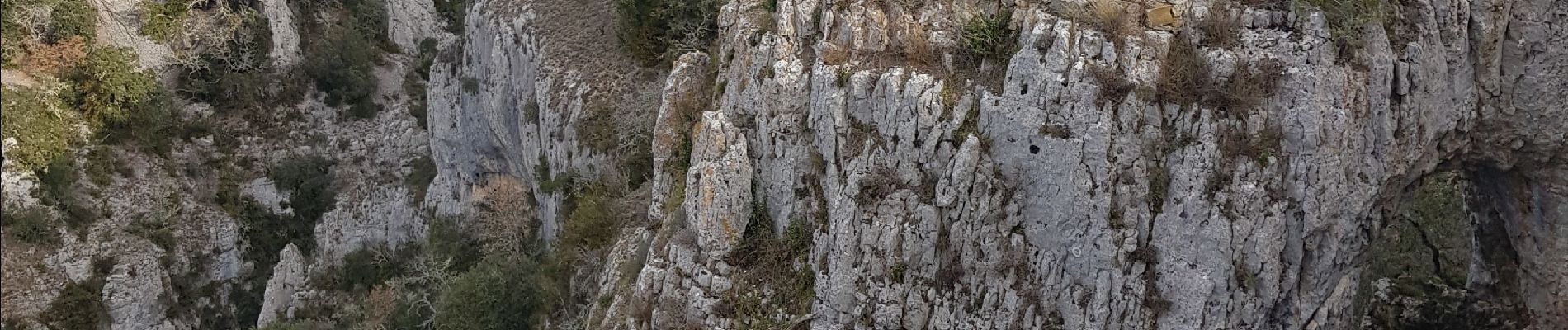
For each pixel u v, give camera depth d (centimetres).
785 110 1762
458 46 4300
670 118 2328
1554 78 1591
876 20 1689
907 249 1627
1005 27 1606
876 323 1670
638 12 3073
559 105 3222
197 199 4566
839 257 1669
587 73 3231
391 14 5872
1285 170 1505
